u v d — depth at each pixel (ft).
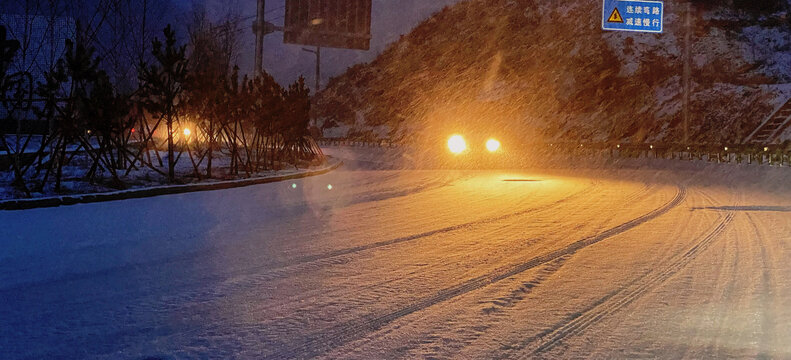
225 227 35.53
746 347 15.40
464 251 28.63
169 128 59.47
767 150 120.26
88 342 15.60
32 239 30.91
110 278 22.75
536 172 94.53
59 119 50.42
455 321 17.61
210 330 16.63
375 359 14.53
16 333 16.29
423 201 50.70
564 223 38.17
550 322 17.56
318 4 146.72
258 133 80.23
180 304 19.21
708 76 200.13
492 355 14.85
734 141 164.55
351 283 22.17
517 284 22.16
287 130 88.33
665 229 35.86
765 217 41.19
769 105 173.17
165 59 60.75
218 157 83.76
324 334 16.37
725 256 27.55
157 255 27.25
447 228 35.86
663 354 14.93
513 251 28.68
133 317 17.79
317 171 83.97
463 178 79.10
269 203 47.93
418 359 14.55
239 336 16.15
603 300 20.02
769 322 17.53
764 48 210.59
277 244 30.19
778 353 14.94
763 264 25.76
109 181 52.34
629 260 26.68
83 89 52.95
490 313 18.44
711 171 97.81
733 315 18.28
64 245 29.43
